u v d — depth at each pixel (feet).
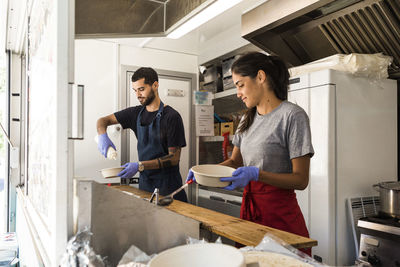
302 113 4.46
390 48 6.74
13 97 8.81
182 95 11.85
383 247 5.51
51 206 2.28
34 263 3.26
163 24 5.41
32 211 3.92
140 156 7.93
